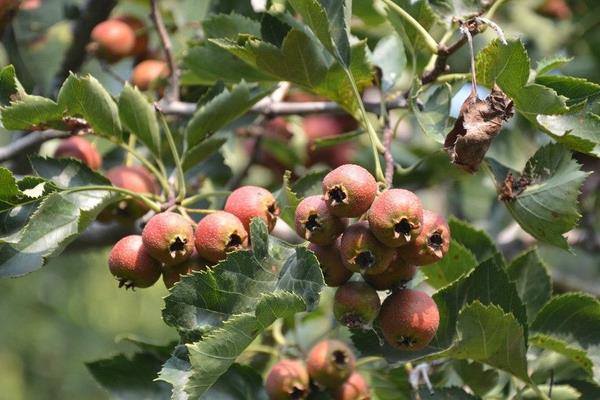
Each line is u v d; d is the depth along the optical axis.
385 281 0.69
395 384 0.79
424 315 0.68
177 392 0.68
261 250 0.69
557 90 0.73
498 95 0.69
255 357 0.83
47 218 0.72
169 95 0.85
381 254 0.68
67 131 0.75
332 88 0.76
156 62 0.89
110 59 0.89
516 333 0.71
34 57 0.91
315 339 0.85
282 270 0.69
